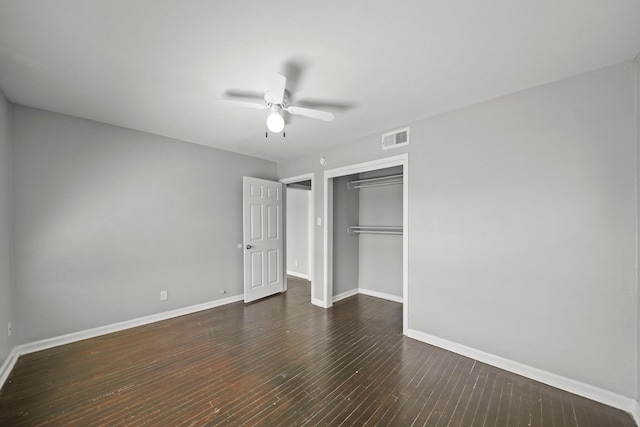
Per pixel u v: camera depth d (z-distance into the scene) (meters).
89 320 2.86
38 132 2.58
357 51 1.73
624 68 1.82
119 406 1.81
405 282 2.95
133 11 1.38
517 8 1.37
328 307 3.91
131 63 1.85
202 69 1.92
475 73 1.99
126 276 3.11
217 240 3.97
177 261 3.54
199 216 3.77
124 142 3.10
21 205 2.49
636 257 1.78
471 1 1.32
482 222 2.42
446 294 2.64
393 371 2.24
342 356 2.48
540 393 1.97
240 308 3.87
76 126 2.78
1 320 2.17
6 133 2.34
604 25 1.49
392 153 3.09
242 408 1.79
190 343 2.74
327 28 1.51
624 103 1.82
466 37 1.60
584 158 1.96
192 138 3.52
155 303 3.34
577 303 1.97
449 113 2.64
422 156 2.83
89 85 2.14
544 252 2.11
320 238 4.00
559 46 1.68
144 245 3.25
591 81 1.93
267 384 2.05
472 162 2.49
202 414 1.74
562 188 2.04
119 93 2.28
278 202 4.66
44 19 1.42
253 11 1.38
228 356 2.48
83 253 2.83
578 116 1.98
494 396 1.93
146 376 2.15
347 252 4.51
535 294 2.15
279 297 4.43
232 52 1.73
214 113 2.70
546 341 2.09
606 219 1.88
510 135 2.28
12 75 1.99
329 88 2.21
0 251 2.17
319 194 4.04
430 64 1.88
